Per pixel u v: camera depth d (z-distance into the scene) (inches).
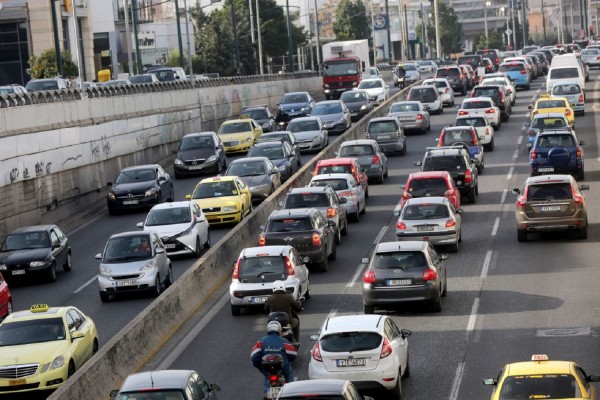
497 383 1379.2
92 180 4244.6
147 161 4960.6
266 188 3846.0
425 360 1921.8
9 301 2546.8
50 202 3833.7
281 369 1636.3
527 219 2903.5
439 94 6422.2
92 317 2500.0
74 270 3115.2
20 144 3636.8
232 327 2285.9
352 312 2333.9
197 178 4670.3
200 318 2388.0
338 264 2854.3
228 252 2874.0
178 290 2385.6
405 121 5462.6
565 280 2484.0
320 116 5693.9
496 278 2559.1
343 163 3678.6
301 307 2159.2
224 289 2667.3
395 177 4254.4
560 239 2955.2
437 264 2325.3
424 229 2834.6
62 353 1929.1
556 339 2001.7
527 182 2938.0
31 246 3014.3
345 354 1653.5
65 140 3998.5
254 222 3225.9
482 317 2209.6
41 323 2000.5
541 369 1365.7
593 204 3425.2
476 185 3666.3
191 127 5674.2
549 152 3774.6
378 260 2271.2
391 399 1681.8
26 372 1893.5
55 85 5270.7
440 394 1702.8
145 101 5068.9
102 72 7150.6
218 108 6195.9
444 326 2158.0
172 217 3154.5
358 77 7751.0
